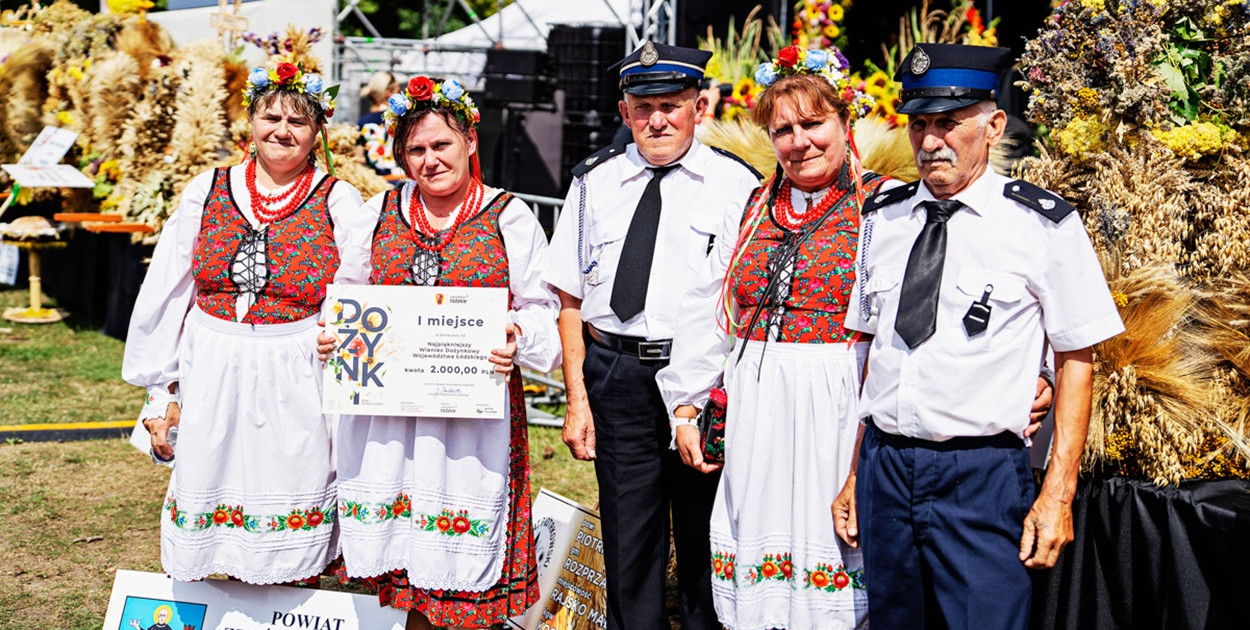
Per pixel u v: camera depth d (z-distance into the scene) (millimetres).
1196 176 3084
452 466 3107
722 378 3033
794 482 2812
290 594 3301
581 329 3387
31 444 5797
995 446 2490
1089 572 2779
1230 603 2529
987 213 2498
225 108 8008
